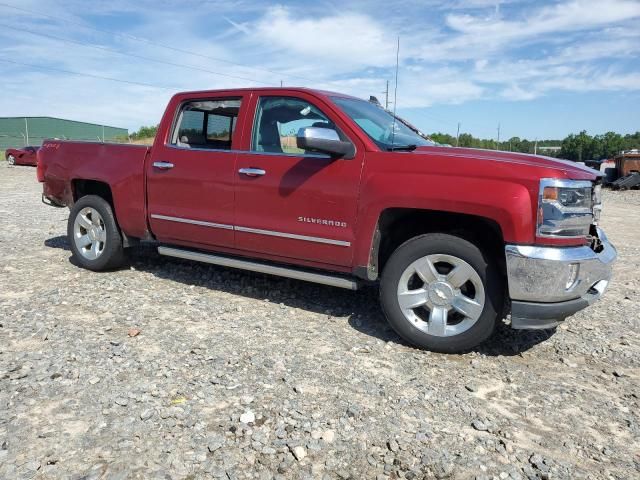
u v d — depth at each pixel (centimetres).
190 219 521
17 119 7150
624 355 420
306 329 448
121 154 573
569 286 372
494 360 403
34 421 292
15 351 382
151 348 395
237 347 403
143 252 700
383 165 415
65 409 305
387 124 491
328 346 413
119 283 562
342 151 425
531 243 368
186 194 520
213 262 522
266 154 473
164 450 270
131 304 495
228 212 494
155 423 293
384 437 291
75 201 630
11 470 250
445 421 312
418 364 388
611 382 375
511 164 378
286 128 473
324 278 450
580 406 338
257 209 475
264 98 489
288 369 368
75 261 656
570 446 292
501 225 371
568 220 365
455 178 387
